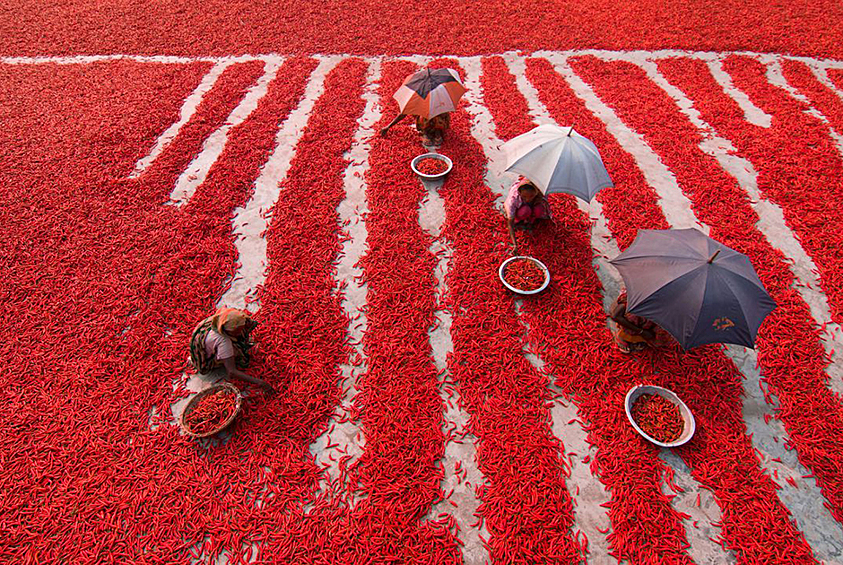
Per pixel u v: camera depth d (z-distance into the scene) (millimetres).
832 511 4516
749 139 9297
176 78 11773
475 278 6703
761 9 14789
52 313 6246
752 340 4637
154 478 4719
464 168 8633
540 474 4730
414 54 12961
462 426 5219
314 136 9633
